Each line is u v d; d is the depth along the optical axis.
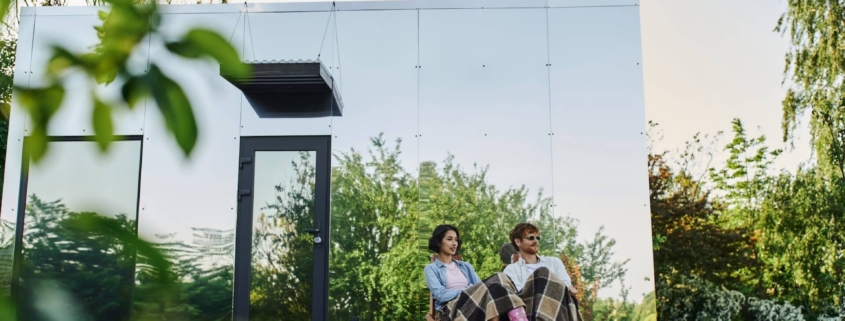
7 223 5.50
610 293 5.56
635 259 5.58
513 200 5.72
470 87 5.89
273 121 5.89
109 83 0.66
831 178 7.74
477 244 5.69
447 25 5.97
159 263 0.65
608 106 5.80
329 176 5.83
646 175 5.68
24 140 0.67
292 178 5.83
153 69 0.66
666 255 8.34
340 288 5.68
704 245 8.27
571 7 5.95
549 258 5.28
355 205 5.78
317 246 5.74
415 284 5.66
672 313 8.09
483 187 5.75
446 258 5.05
